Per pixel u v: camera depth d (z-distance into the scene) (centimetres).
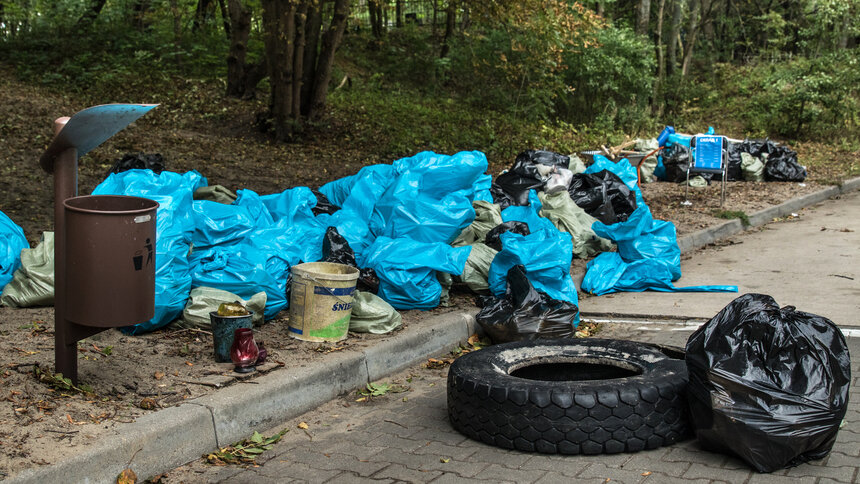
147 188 622
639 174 1479
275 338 571
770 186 1539
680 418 419
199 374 480
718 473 382
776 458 377
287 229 694
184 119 1766
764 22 3538
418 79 2541
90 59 2155
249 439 439
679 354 501
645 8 2633
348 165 1509
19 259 644
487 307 650
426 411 489
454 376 453
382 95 2280
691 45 2986
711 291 802
